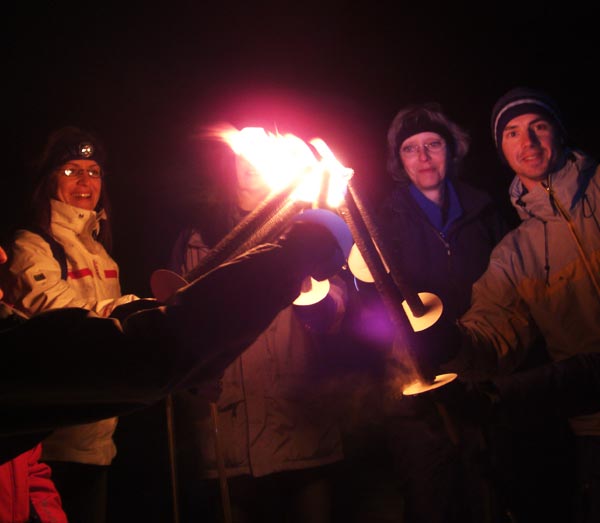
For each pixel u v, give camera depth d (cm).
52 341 76
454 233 323
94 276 290
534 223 259
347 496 446
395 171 342
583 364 179
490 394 170
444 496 288
